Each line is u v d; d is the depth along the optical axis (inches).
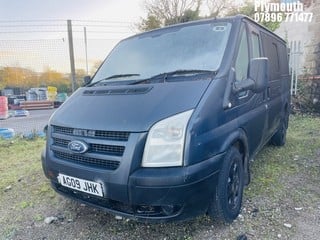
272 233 95.1
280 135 196.4
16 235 101.5
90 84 127.2
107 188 82.0
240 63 110.1
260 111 130.6
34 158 198.7
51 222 109.1
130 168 78.4
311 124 280.4
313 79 334.6
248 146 116.3
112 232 99.7
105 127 84.0
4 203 128.3
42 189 140.8
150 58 120.0
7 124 324.8
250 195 123.2
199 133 81.0
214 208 93.8
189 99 85.8
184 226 100.3
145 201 78.1
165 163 77.9
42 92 345.7
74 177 89.8
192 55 109.8
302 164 164.6
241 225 100.2
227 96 95.3
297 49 345.4
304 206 113.1
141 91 95.6
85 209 117.7
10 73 295.4
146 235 96.6
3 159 200.4
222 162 90.0
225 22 117.2
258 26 140.5
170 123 79.5
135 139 79.0
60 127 97.7
